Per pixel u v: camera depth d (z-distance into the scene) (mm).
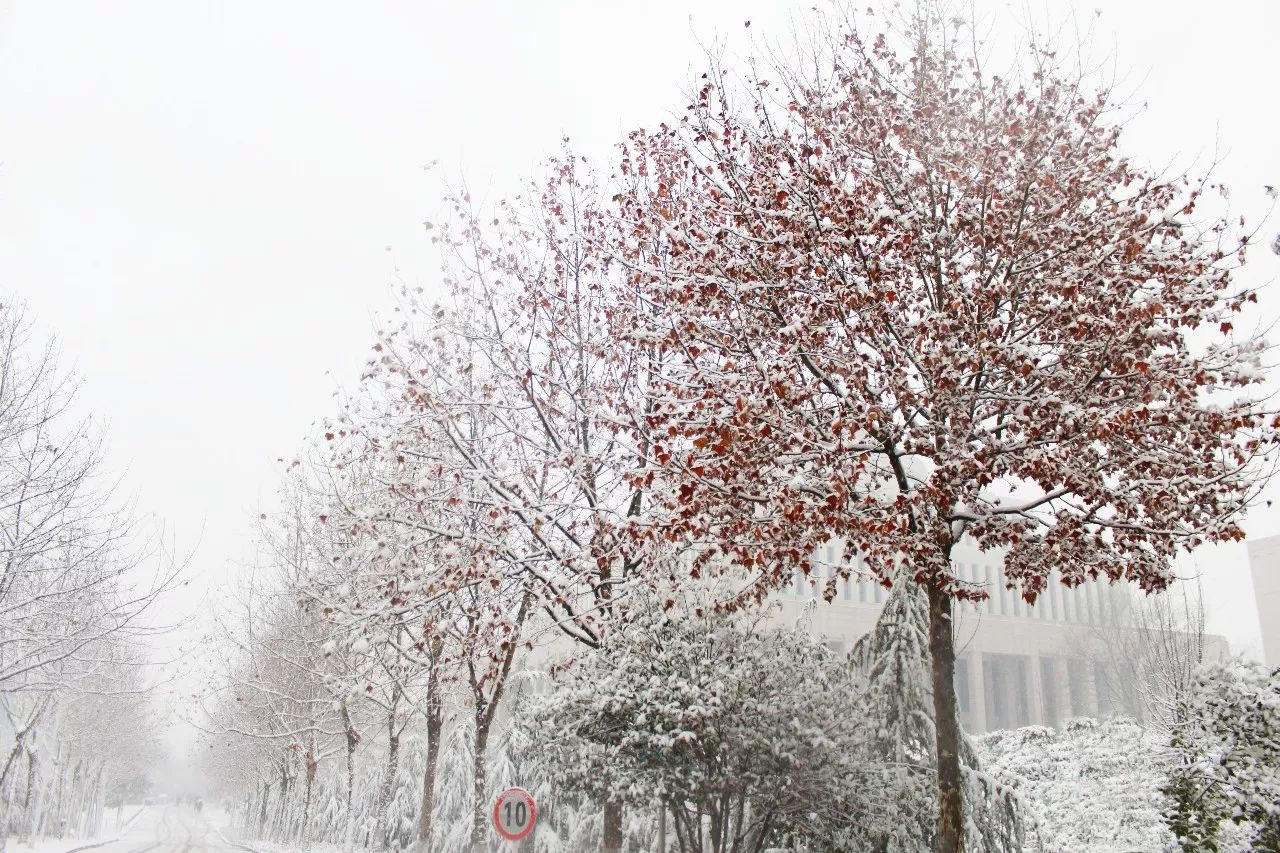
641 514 12961
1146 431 9984
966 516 10367
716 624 13031
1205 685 11023
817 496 10227
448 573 12844
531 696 15398
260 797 52094
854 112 11805
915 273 11078
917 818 12250
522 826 11008
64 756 43906
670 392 11617
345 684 16250
